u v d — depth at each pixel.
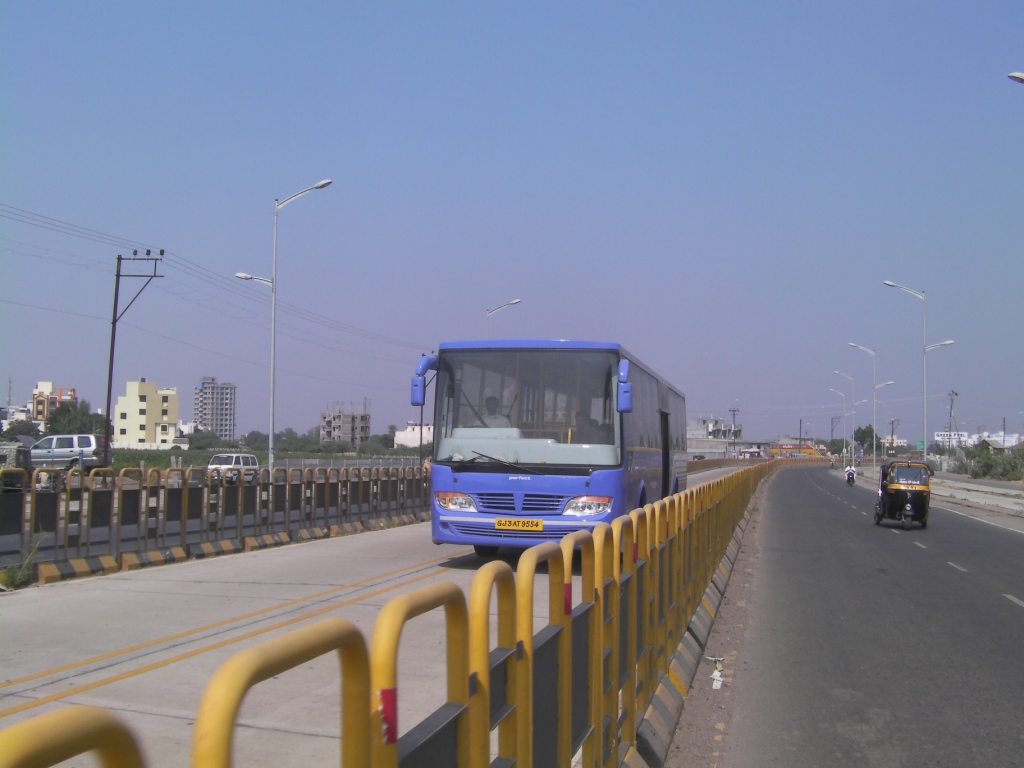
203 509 14.32
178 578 11.73
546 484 12.00
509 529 12.03
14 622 8.62
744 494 25.12
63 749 1.43
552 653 3.60
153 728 5.33
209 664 6.91
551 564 3.75
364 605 9.62
